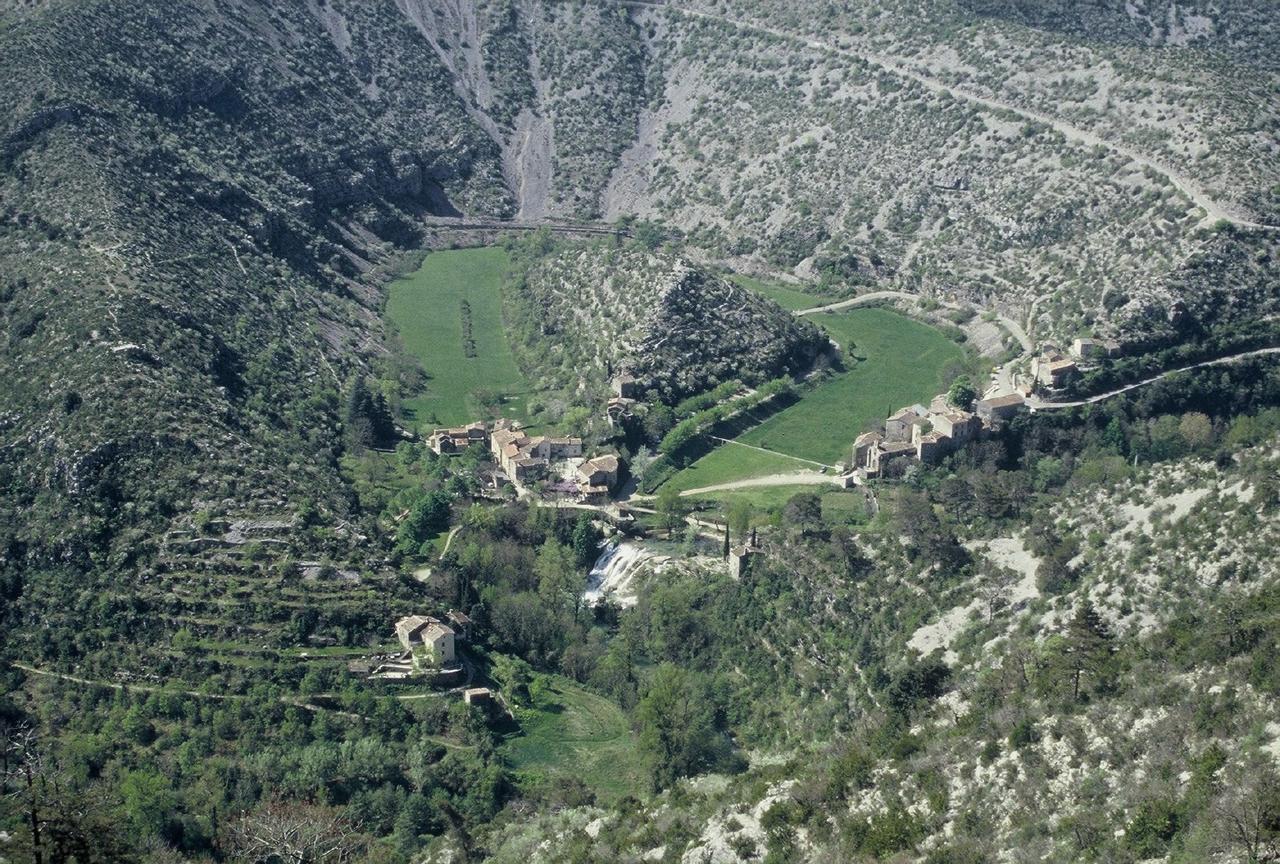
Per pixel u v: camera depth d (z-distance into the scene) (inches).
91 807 6141.7
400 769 7844.5
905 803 6225.4
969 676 7421.3
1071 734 6117.1
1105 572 7780.5
